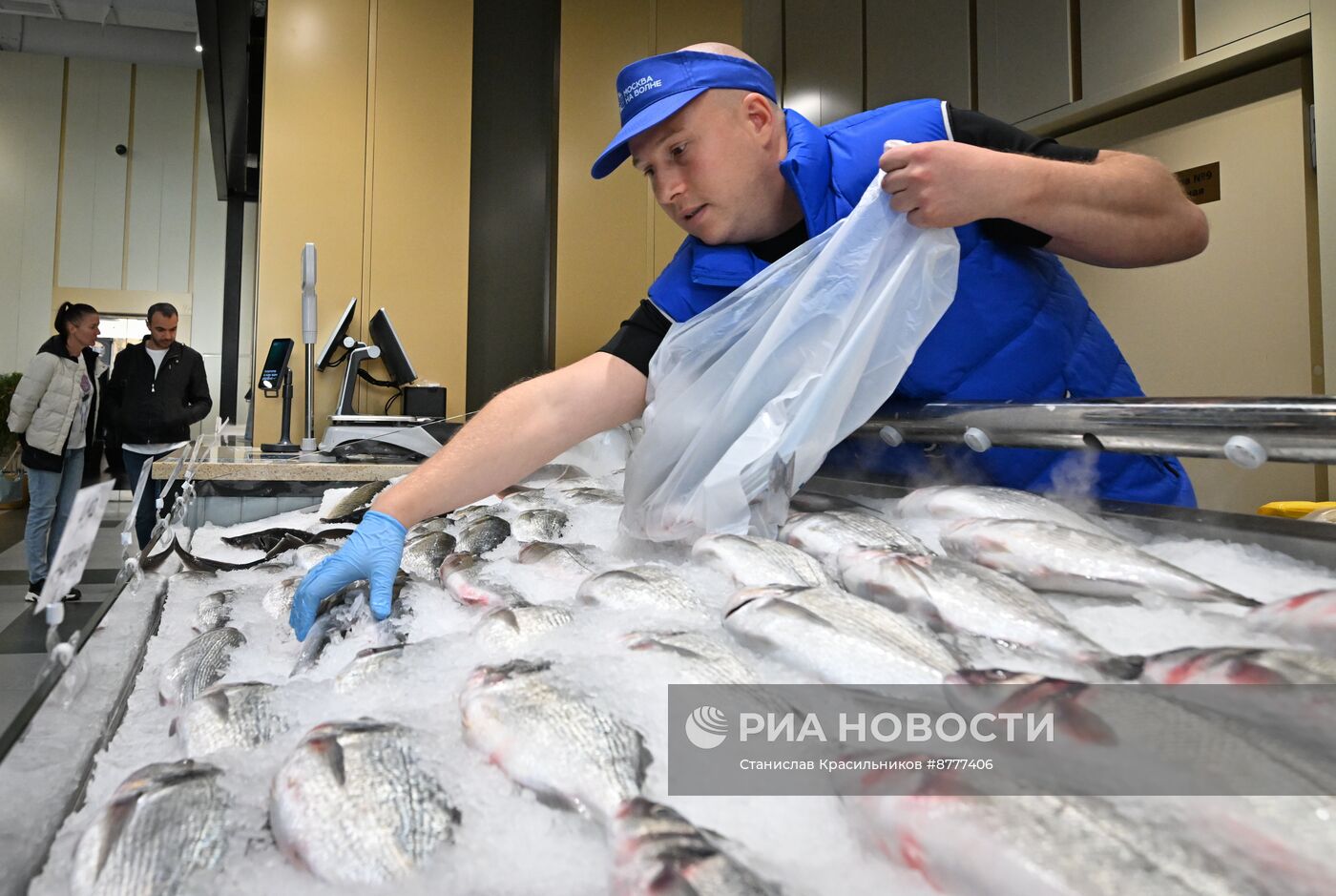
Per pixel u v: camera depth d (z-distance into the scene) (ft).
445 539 3.63
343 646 2.26
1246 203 6.52
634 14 12.38
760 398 3.04
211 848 1.26
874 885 1.11
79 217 25.03
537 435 3.17
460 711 1.62
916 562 2.15
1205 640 1.71
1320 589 1.82
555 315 12.16
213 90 13.15
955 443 3.08
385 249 11.45
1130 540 2.50
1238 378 6.66
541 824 1.32
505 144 12.22
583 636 2.03
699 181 3.13
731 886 1.05
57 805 1.41
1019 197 2.80
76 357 10.98
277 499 5.83
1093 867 1.01
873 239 2.90
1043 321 3.45
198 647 2.20
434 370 11.68
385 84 11.46
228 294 18.89
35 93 24.64
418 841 1.25
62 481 10.77
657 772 1.39
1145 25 6.80
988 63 8.06
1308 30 5.86
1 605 10.39
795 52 10.46
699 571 2.60
